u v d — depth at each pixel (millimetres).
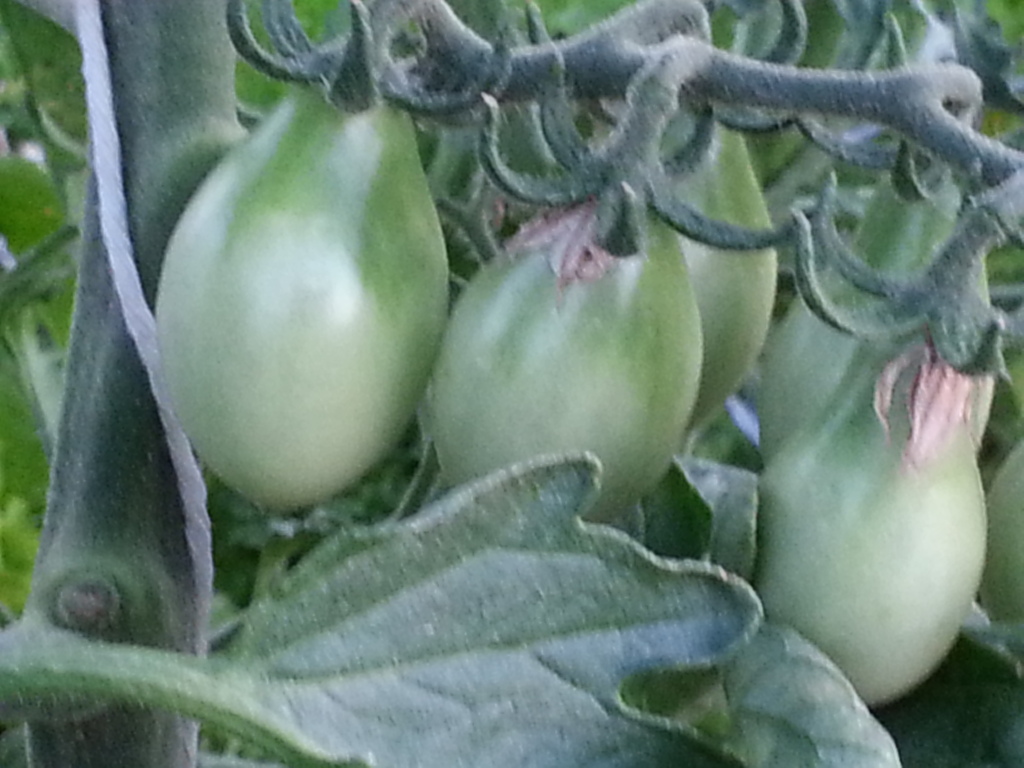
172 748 204
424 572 169
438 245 181
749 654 184
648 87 167
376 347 172
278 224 171
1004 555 195
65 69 248
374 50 169
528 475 169
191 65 197
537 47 175
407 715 168
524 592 172
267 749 164
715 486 210
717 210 196
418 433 299
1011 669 193
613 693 172
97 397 193
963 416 184
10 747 241
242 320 170
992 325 165
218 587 309
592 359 175
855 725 172
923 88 172
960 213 176
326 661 167
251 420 172
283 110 177
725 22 264
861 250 197
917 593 182
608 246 168
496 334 177
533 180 169
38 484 323
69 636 182
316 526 296
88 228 197
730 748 180
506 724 170
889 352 184
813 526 185
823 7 260
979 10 259
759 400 212
